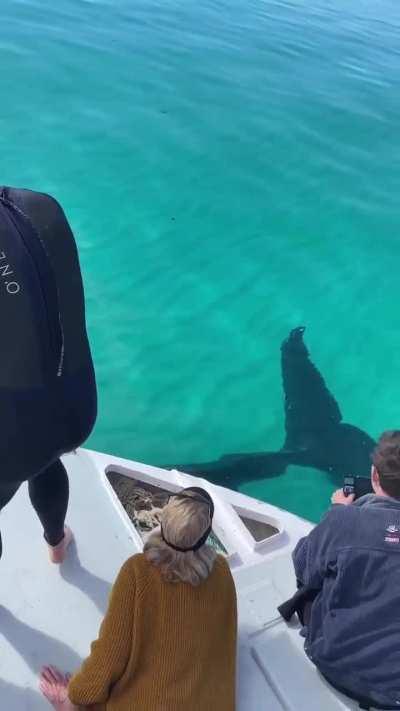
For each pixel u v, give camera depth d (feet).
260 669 9.32
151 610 7.84
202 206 26.68
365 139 31.45
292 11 44.75
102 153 28.50
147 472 12.46
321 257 25.30
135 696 7.82
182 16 41.37
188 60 35.99
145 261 24.21
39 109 30.55
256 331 22.30
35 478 8.67
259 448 18.65
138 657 7.87
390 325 23.16
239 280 24.00
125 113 31.04
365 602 8.66
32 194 7.07
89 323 21.75
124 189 26.96
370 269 25.07
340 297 23.93
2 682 8.82
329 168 29.43
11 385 6.77
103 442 18.43
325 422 19.70
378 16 46.01
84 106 31.19
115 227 25.29
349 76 36.45
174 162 28.60
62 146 28.58
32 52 34.73
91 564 10.43
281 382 20.61
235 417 19.56
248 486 17.57
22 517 10.93
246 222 26.32
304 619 9.61
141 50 36.35
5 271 6.66
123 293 22.94
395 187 28.76
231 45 38.29
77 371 7.25
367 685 8.64
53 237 6.99
